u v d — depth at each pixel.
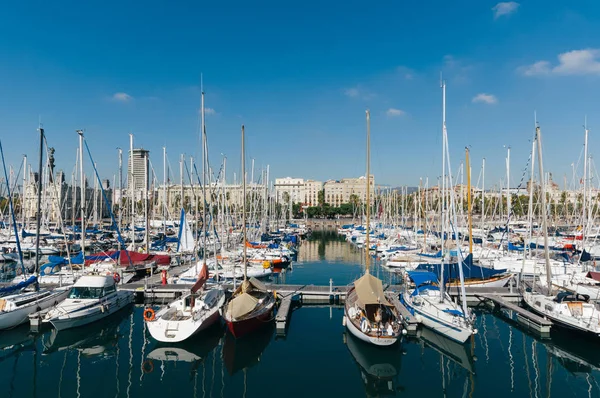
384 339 24.41
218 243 63.97
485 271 39.12
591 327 25.92
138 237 75.38
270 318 30.11
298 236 95.25
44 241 61.66
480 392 21.48
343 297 36.81
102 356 25.61
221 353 26.03
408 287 36.34
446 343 27.22
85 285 30.97
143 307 35.28
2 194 64.94
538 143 32.81
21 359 25.09
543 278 37.59
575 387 21.98
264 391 21.31
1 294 30.34
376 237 80.00
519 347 27.28
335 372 23.58
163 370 23.70
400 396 21.02
